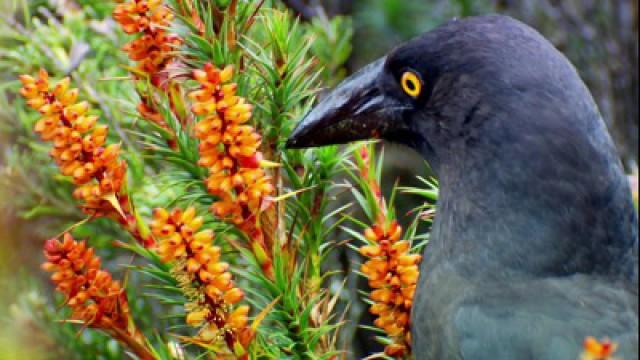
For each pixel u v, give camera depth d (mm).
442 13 4293
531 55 3750
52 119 3713
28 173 4055
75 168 3721
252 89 3783
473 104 3760
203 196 3771
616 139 4312
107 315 3732
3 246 3994
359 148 3789
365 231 3775
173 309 4012
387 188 4242
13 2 4055
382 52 4277
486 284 3756
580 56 4336
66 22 4070
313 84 4020
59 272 3723
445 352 3756
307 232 3783
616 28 4336
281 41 3783
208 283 3695
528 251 3750
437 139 3783
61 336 3994
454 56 3766
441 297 3764
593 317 3729
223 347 3715
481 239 3762
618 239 3750
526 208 3750
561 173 3742
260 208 3736
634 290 3748
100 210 3738
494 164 3758
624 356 3717
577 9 4344
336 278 4020
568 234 3746
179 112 3775
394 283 3752
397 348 3781
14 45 4086
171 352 3758
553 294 3740
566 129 3742
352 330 4004
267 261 3748
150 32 3766
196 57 3768
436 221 3789
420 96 3785
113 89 4023
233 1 3766
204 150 3711
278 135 3787
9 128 4062
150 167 3994
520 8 4340
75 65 4027
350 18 4250
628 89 4324
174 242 3686
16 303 4004
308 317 3756
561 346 3723
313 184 3783
